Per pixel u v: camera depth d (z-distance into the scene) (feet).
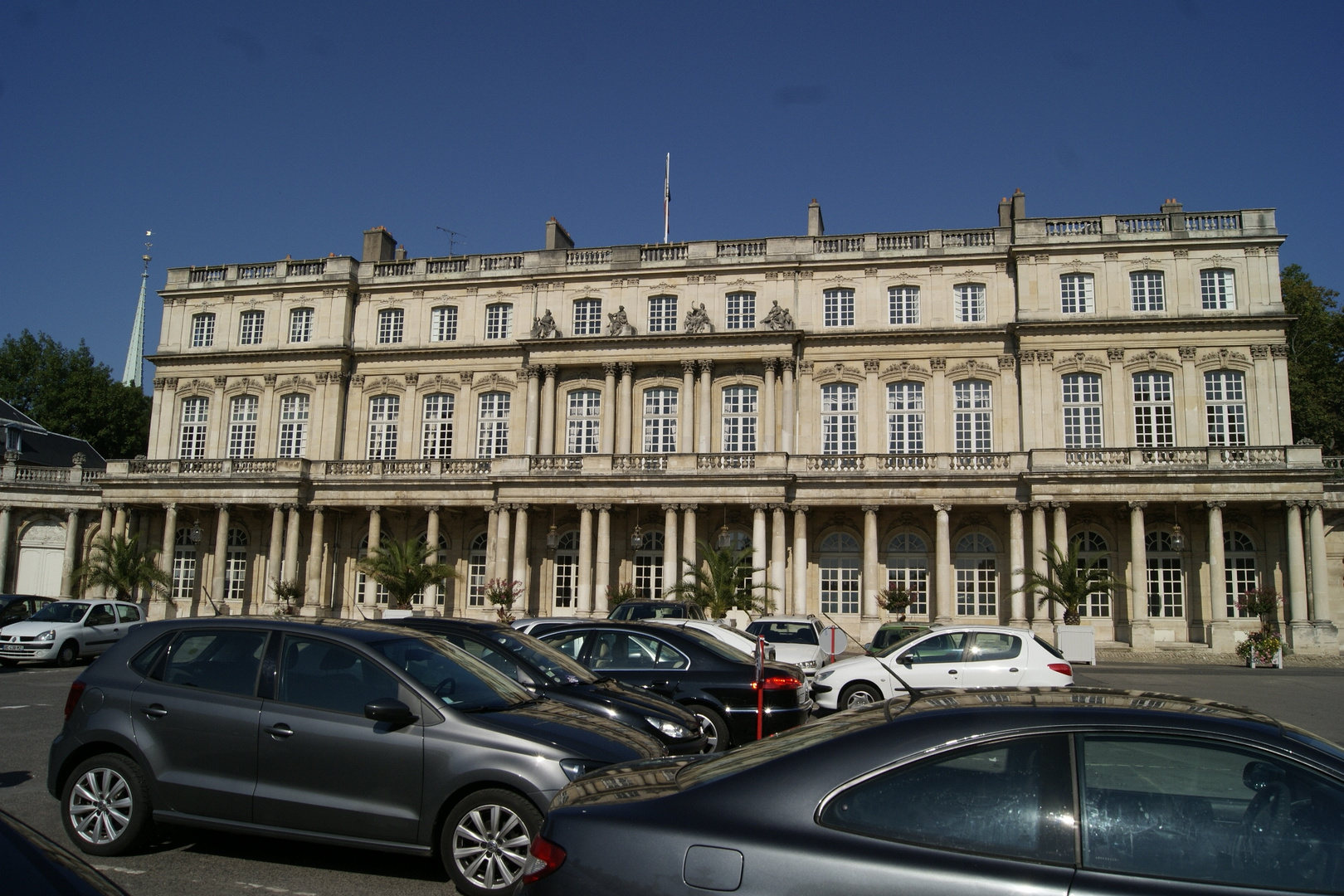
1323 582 121.19
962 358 142.72
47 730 50.34
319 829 25.67
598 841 15.14
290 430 161.79
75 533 166.09
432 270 164.25
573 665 41.09
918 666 57.26
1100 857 13.74
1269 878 13.39
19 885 10.99
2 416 194.90
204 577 157.07
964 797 14.51
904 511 138.41
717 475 133.28
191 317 168.66
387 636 28.91
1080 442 137.18
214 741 26.76
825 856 14.07
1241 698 76.74
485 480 144.05
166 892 24.44
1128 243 138.92
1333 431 182.09
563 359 151.43
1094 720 14.99
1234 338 134.92
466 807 24.68
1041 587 121.90
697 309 149.07
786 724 43.04
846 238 149.59
